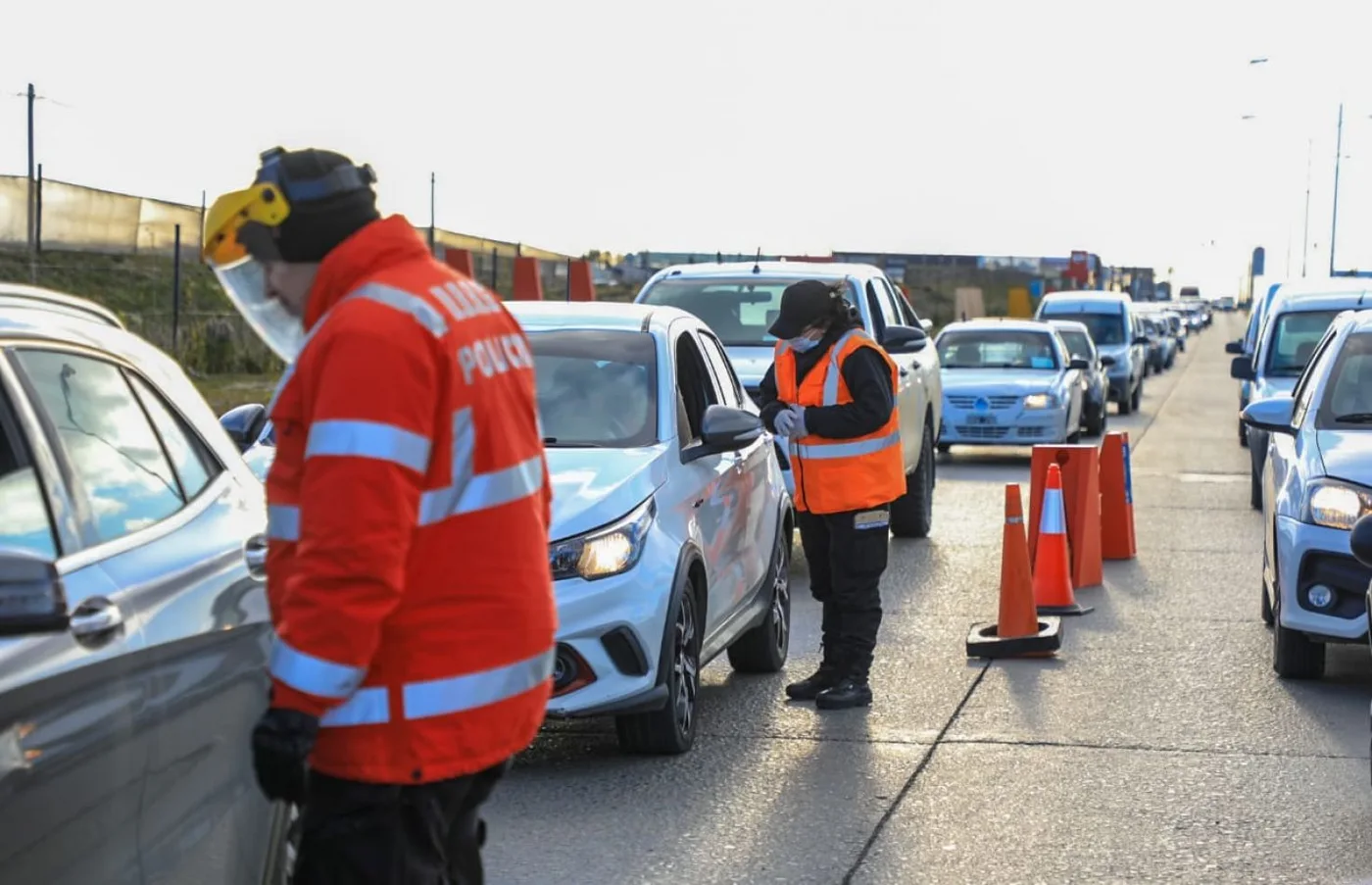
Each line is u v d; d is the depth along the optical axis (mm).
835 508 8273
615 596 6941
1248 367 17484
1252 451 16984
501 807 6637
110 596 3426
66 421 3703
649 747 7383
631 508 7184
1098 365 27438
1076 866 5902
